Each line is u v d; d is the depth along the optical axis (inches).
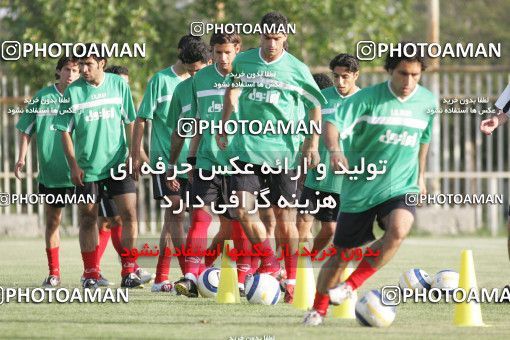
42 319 1104.2
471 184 3225.9
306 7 2731.3
